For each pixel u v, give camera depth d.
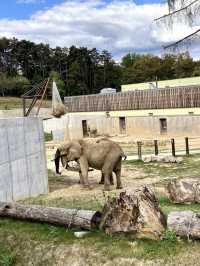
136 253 8.30
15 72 125.75
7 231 10.17
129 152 30.06
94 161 15.53
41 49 132.25
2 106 78.19
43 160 15.29
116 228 9.02
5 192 13.10
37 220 10.35
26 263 9.10
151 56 100.12
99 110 44.53
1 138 13.08
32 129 14.73
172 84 46.09
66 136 45.00
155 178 17.92
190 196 12.05
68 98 47.22
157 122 39.62
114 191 14.90
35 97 16.55
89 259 8.55
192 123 36.94
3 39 130.88
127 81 100.94
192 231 8.45
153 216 8.88
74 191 15.30
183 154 26.06
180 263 7.84
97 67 120.25
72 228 9.73
